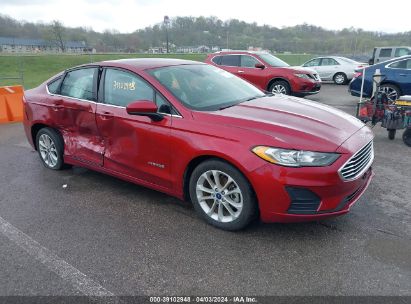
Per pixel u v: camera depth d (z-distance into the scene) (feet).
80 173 16.84
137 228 11.82
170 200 13.80
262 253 10.28
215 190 11.34
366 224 11.64
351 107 33.76
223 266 9.78
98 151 14.42
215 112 11.62
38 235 11.54
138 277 9.45
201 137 11.09
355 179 10.49
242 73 38.01
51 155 16.94
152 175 12.67
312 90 36.06
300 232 11.26
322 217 10.23
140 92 12.91
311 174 9.82
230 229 11.29
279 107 12.60
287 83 35.91
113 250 10.64
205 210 11.78
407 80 30.55
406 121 20.30
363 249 10.33
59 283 9.29
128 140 13.06
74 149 15.57
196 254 10.34
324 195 10.00
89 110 14.28
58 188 15.17
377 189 14.29
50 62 93.20
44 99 16.37
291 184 9.87
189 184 11.99
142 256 10.32
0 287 9.18
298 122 11.16
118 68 13.76
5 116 29.84
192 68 14.57
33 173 16.97
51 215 12.84
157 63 14.10
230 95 13.56
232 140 10.56
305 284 9.02
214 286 9.06
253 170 10.14
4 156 19.75
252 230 11.44
